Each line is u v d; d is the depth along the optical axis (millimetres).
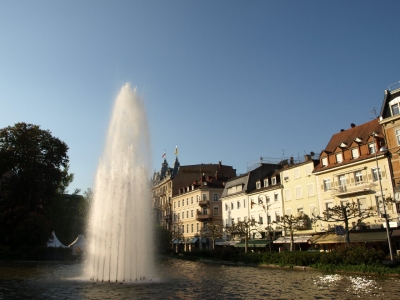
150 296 19062
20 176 59344
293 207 60250
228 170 110875
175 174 118750
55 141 65000
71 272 33875
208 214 90562
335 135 58312
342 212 42719
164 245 91375
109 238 27172
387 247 43281
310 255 38750
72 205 87250
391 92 45969
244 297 19219
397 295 19016
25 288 21844
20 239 55406
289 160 74812
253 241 64688
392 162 44406
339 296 19156
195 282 25906
